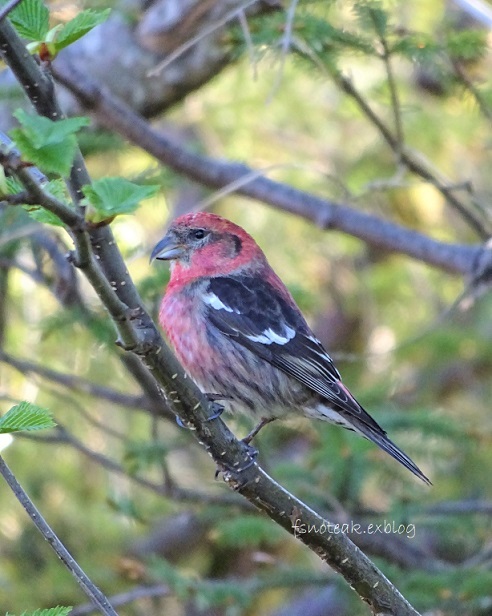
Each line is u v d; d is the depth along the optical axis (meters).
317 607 13.36
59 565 13.48
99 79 11.84
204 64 11.88
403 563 10.71
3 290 12.60
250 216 15.96
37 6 5.68
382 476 11.53
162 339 6.34
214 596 10.08
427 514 10.95
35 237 11.16
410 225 16.34
